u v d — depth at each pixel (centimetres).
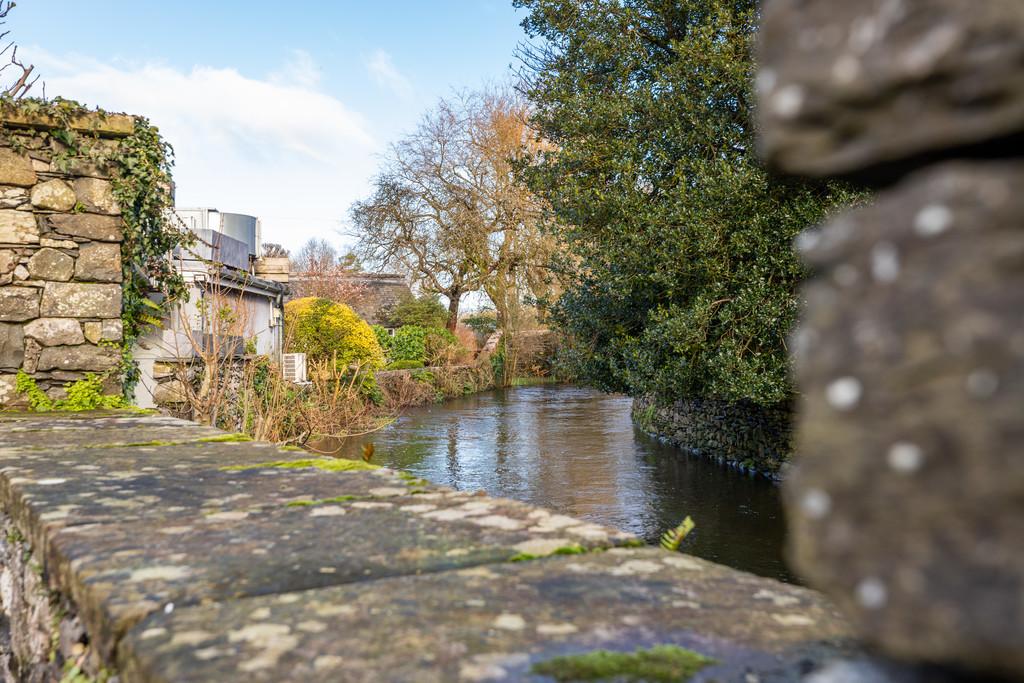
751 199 813
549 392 2755
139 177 671
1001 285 45
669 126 950
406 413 2039
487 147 2705
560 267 1245
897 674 68
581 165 1030
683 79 930
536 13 1105
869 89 51
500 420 1853
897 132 52
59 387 644
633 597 134
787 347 797
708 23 902
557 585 142
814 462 54
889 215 52
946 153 52
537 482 1056
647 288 994
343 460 325
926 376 47
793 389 784
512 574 150
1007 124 47
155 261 796
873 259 52
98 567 160
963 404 45
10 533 274
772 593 136
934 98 49
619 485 1023
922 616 48
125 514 214
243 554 168
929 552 47
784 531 775
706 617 123
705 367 911
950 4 48
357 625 122
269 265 1770
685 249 869
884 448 49
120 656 125
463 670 104
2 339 626
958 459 46
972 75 47
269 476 282
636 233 935
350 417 1551
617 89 1027
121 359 670
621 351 1109
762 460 1057
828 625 119
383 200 2878
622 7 1032
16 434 438
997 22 46
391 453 1331
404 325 2925
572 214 1031
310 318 2028
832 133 55
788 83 56
